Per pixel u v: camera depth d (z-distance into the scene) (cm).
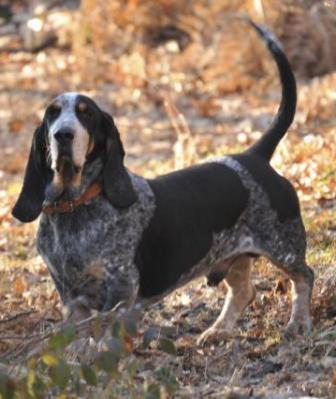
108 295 1052
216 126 2388
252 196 1150
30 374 801
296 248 1172
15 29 3484
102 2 3086
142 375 1006
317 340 1109
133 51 3016
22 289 1377
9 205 1891
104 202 1046
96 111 1036
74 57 3062
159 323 1223
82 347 974
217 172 1143
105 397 881
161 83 2777
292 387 988
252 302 1216
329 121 2134
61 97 1038
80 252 1045
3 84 2948
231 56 2748
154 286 1088
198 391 977
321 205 1581
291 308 1220
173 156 2075
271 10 2728
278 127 1205
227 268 1164
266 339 1148
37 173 1073
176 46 2977
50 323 1196
